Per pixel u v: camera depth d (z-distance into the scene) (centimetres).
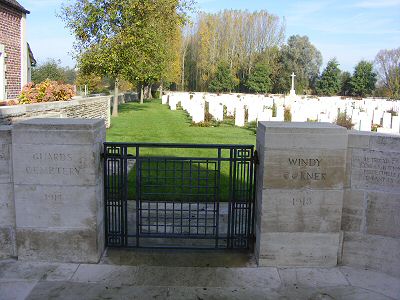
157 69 2477
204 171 769
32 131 404
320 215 416
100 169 432
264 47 6644
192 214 573
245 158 445
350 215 427
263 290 378
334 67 6325
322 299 364
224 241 483
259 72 6122
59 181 411
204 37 6450
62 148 407
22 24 1529
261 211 414
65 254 423
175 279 395
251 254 449
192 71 6994
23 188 412
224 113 2216
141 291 372
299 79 6438
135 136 1435
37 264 418
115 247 457
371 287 388
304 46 6644
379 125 1766
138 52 1933
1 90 1398
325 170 409
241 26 6625
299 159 406
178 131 1598
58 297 359
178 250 454
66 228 418
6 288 372
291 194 411
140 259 432
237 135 1522
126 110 2716
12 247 433
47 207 415
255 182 446
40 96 1088
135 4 1848
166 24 2356
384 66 6203
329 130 404
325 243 421
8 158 417
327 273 413
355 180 422
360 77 6188
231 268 418
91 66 1947
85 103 1288
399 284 396
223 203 635
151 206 606
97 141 421
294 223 416
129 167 846
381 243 421
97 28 1892
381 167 413
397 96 5528
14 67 1491
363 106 2588
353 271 420
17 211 416
